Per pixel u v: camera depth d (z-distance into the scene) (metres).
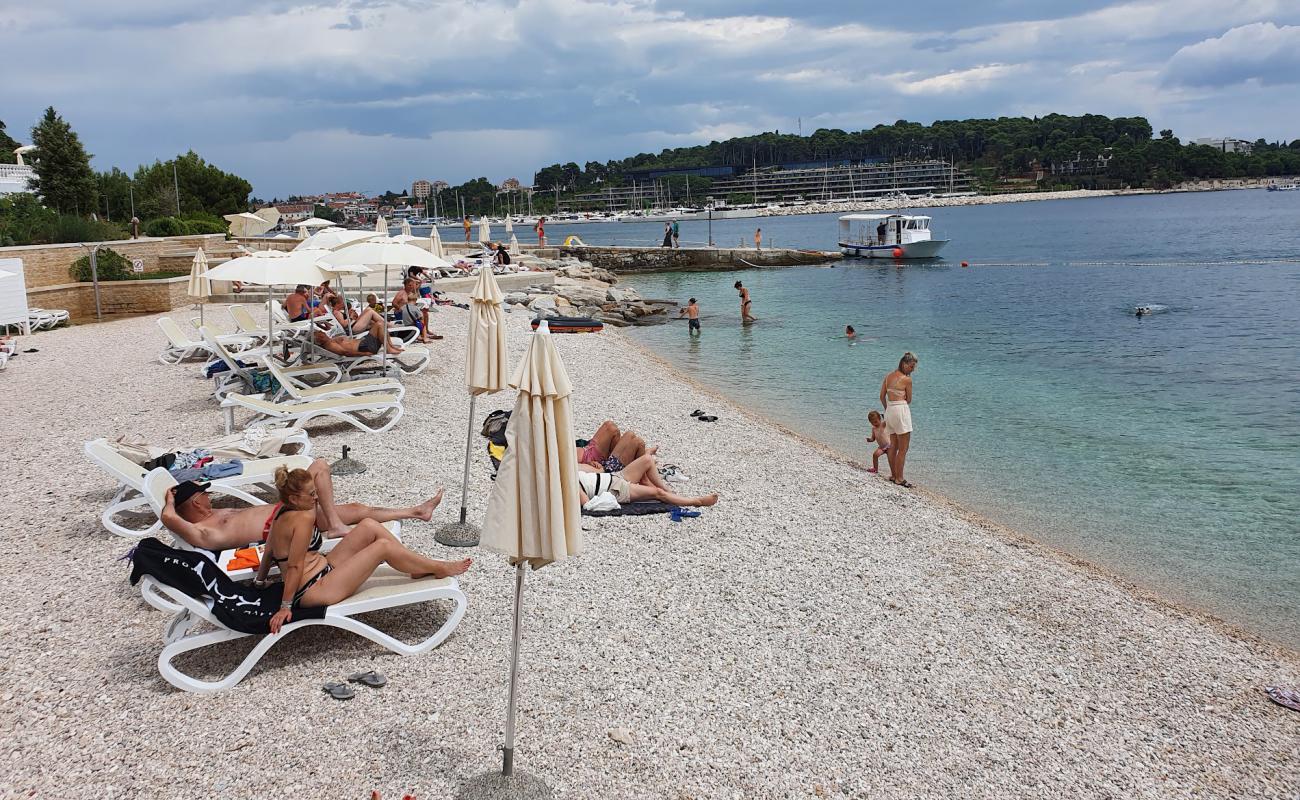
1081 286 40.38
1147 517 10.58
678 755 4.89
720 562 7.78
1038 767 5.10
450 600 6.64
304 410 10.79
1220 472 12.51
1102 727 5.59
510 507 4.10
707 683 5.69
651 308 32.81
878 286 42.62
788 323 30.06
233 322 21.09
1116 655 6.61
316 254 11.86
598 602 6.77
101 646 5.67
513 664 4.36
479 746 4.81
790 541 8.44
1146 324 28.38
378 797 4.31
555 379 4.09
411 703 5.18
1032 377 20.17
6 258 20.53
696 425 13.52
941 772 4.96
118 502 7.50
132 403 12.61
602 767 4.72
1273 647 7.11
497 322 7.59
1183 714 5.84
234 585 5.39
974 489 11.66
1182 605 8.04
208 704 5.06
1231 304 32.56
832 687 5.77
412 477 9.44
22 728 4.75
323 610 5.41
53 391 13.44
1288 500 11.22
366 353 14.45
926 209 197.88
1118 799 4.87
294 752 4.64
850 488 10.49
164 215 51.34
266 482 7.92
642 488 9.05
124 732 4.75
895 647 6.40
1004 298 36.59
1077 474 12.37
